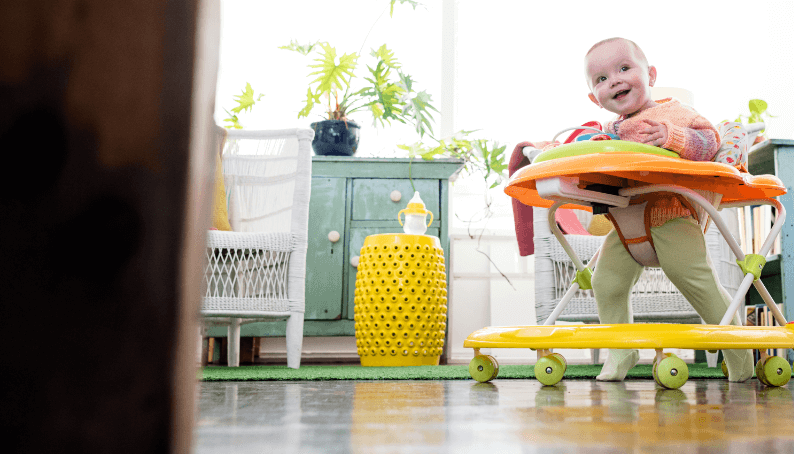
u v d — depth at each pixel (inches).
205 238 8.6
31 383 7.1
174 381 7.7
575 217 77.9
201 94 8.3
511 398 33.2
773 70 107.0
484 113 115.9
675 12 117.0
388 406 28.5
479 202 113.2
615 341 39.9
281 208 76.8
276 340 102.8
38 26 7.2
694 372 59.7
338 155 92.1
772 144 72.3
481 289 105.1
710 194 44.9
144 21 7.7
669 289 72.6
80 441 7.2
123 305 7.4
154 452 7.5
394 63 95.0
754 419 23.7
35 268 7.1
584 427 21.1
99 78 7.4
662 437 18.7
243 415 24.5
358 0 115.1
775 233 44.8
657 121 41.5
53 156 7.2
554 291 72.9
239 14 111.0
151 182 7.6
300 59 111.3
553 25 117.9
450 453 15.5
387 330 73.8
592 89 46.8
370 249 76.6
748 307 79.5
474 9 118.1
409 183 88.0
